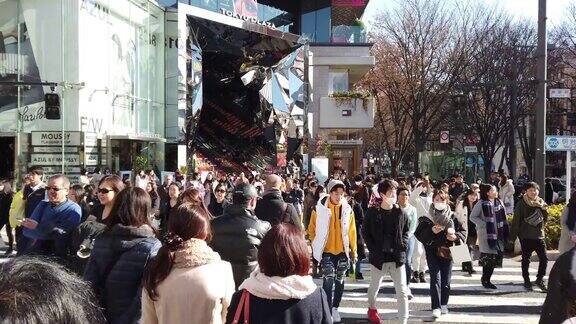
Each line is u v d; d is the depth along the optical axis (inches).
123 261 148.6
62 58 804.6
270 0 1706.4
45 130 805.2
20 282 44.0
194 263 137.5
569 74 1341.0
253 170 1409.9
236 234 217.8
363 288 400.5
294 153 1411.2
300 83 1398.9
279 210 301.6
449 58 1171.9
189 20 1152.2
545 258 387.2
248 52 1326.3
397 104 1310.3
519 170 1977.1
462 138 1596.9
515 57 1172.5
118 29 937.5
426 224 315.9
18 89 810.8
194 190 245.8
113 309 147.5
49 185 222.2
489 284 393.4
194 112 1175.0
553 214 533.3
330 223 306.7
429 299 366.0
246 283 122.2
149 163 1002.7
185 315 133.9
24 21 812.0
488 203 390.3
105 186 197.2
